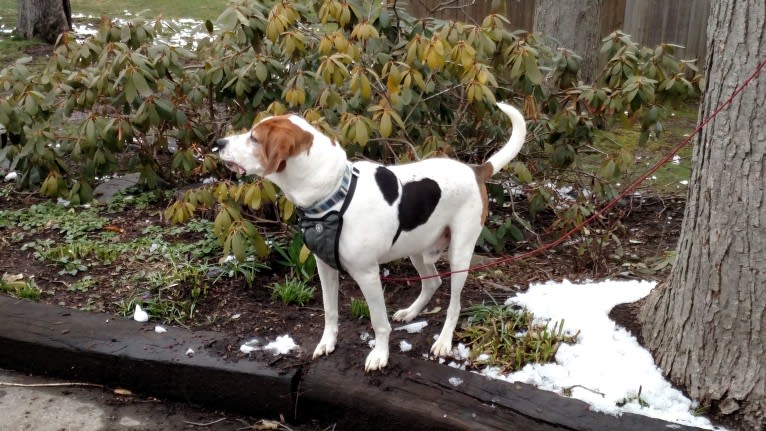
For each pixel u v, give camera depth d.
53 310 3.42
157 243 3.95
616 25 6.81
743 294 2.90
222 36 4.12
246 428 3.15
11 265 3.80
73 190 4.06
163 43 4.07
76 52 4.11
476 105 3.80
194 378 3.19
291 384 3.12
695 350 3.00
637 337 3.21
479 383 3.04
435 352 3.21
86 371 3.29
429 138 3.79
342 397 3.10
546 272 3.80
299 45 3.73
